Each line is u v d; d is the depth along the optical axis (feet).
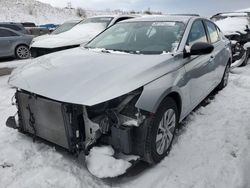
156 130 9.29
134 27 13.42
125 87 8.49
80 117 8.91
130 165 8.71
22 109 10.28
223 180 9.08
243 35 27.76
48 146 10.69
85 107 8.67
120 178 9.21
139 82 8.82
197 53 11.15
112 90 8.30
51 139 9.65
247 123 13.16
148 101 8.74
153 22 13.42
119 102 8.86
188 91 11.43
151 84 9.08
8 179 8.97
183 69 10.85
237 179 9.11
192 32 12.77
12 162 9.84
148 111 8.73
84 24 28.27
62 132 9.08
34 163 9.73
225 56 17.38
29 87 9.32
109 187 8.73
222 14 35.47
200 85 13.05
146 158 9.29
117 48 12.27
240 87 19.30
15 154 10.27
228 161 10.08
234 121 13.41
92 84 8.54
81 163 9.77
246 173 9.39
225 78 18.63
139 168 9.74
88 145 8.87
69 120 8.77
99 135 8.84
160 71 9.66
